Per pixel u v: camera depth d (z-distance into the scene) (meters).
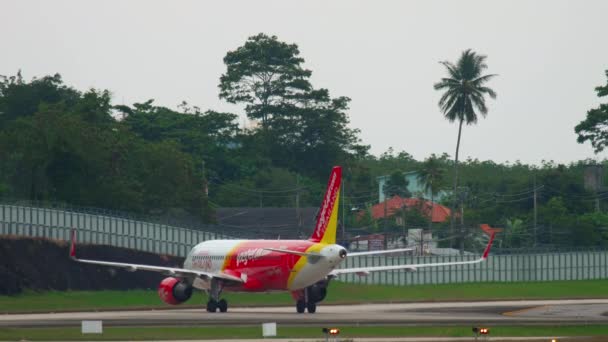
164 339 178.00
